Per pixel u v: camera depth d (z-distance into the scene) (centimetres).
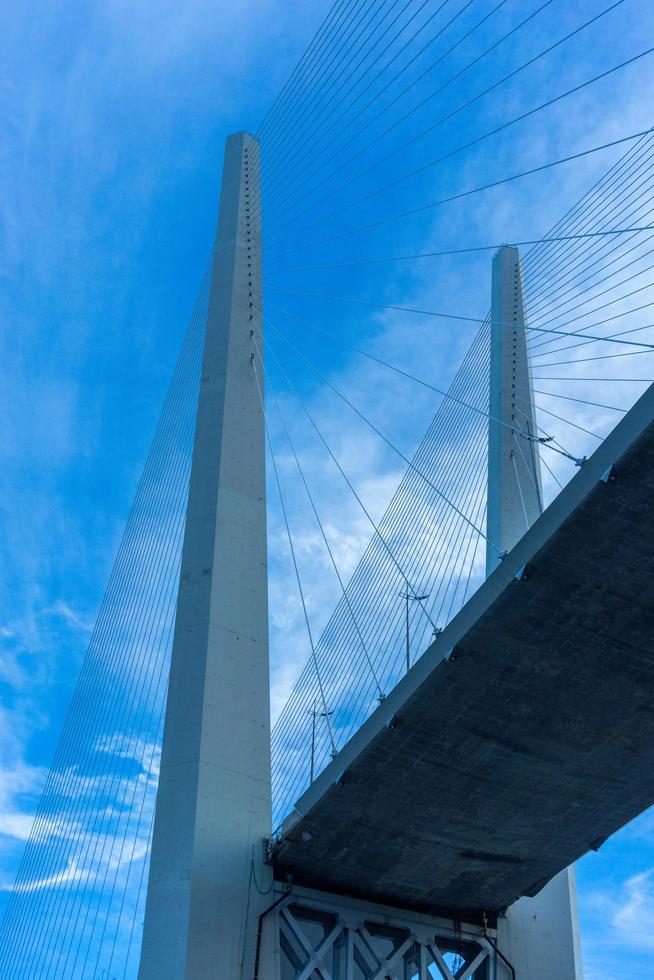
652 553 1397
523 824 1861
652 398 1271
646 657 1537
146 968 1650
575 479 1362
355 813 1777
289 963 1822
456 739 1673
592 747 1698
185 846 1739
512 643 1532
